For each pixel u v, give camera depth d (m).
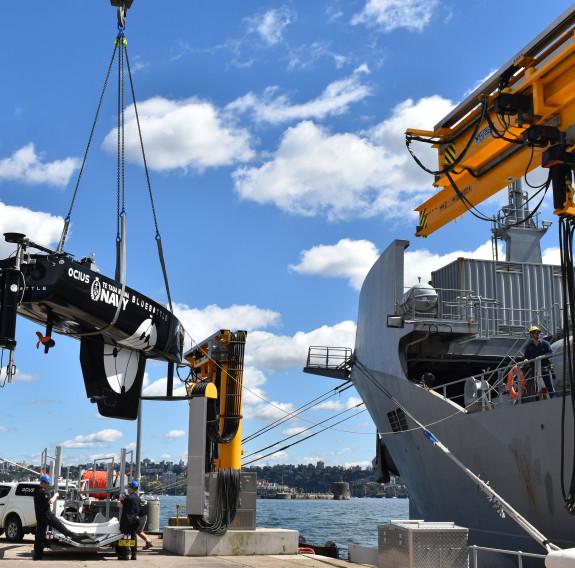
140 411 24.09
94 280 12.64
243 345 18.72
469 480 18.33
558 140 13.41
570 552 6.81
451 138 16.75
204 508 16.12
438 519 20.55
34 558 13.83
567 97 13.22
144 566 13.26
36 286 11.80
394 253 23.19
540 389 15.86
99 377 14.08
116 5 15.16
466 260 24.88
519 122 13.94
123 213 14.02
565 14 12.50
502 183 16.58
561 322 24.94
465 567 11.53
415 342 22.33
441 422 19.72
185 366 20.92
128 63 15.20
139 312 13.93
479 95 14.84
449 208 18.69
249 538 16.17
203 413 16.39
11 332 11.28
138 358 14.92
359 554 15.39
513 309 23.47
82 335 13.73
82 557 14.64
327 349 27.84
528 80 13.60
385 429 23.98
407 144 17.02
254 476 16.83
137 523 14.47
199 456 16.19
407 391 21.67
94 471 18.78
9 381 11.30
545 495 15.40
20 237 11.48
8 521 17.36
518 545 16.33
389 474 26.66
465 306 22.61
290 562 14.80
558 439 14.99
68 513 15.56
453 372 26.53
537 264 25.31
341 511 103.12
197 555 15.72
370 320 25.05
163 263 15.09
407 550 11.49
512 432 16.50
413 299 21.64
